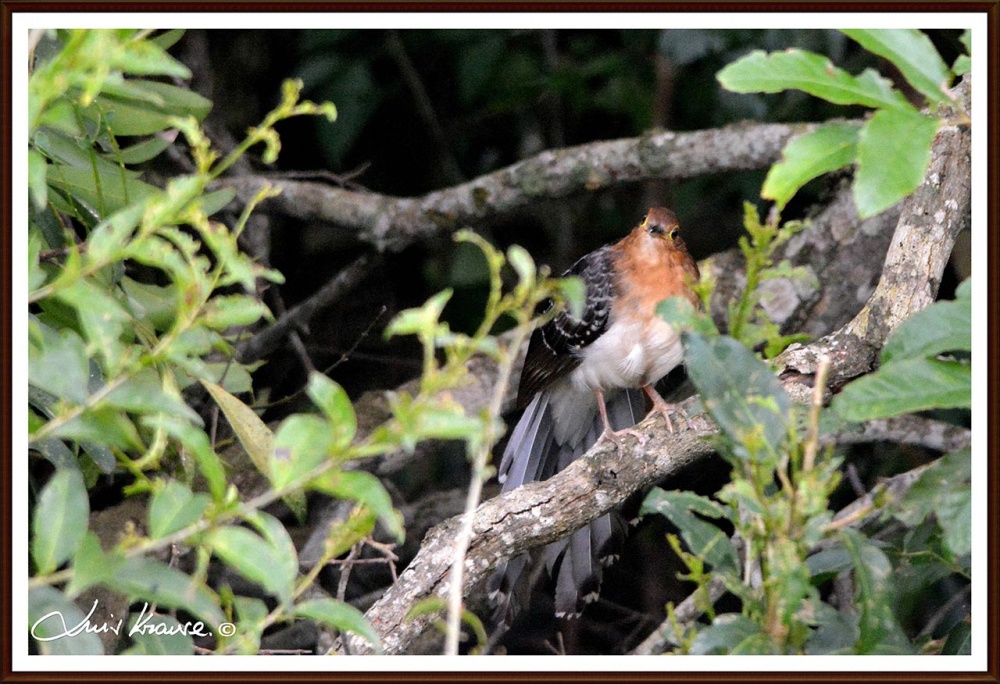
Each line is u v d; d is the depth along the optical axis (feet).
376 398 36.09
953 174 25.14
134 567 12.62
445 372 12.54
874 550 14.82
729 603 35.35
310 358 44.60
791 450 14.01
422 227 37.83
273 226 46.96
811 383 24.36
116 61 12.70
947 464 16.19
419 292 45.98
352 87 41.75
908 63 13.89
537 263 46.09
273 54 45.91
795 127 35.24
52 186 22.54
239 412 20.86
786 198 13.99
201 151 13.42
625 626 40.86
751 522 15.10
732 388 14.70
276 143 13.73
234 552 12.75
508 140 47.24
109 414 13.34
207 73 41.81
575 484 23.73
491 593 27.48
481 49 41.42
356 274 39.37
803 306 34.73
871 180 12.80
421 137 46.68
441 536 22.70
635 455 24.52
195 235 37.86
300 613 13.62
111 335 13.37
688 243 45.16
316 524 35.94
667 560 40.29
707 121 42.91
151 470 25.66
